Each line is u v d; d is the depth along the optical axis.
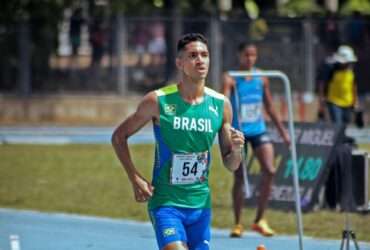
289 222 27.62
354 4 73.81
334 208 29.22
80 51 61.56
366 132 57.53
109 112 61.41
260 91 25.47
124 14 61.06
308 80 59.53
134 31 61.16
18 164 41.03
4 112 61.56
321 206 29.31
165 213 15.60
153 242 25.56
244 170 22.98
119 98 61.34
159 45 61.09
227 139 15.98
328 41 59.78
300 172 29.39
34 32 61.47
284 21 59.81
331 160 28.92
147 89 61.41
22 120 61.47
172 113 15.61
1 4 61.69
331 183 29.22
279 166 29.72
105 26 61.19
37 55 61.62
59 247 24.77
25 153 44.81
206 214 15.88
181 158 15.66
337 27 59.91
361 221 27.44
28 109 61.53
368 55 59.91
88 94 61.56
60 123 61.41
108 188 34.97
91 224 28.50
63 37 61.78
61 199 32.91
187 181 15.71
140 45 61.16
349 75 39.38
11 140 52.19
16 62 61.53
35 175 38.03
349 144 28.94
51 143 50.06
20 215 30.14
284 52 59.62
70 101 61.59
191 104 15.69
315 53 59.69
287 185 29.45
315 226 27.05
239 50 25.61
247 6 73.38
